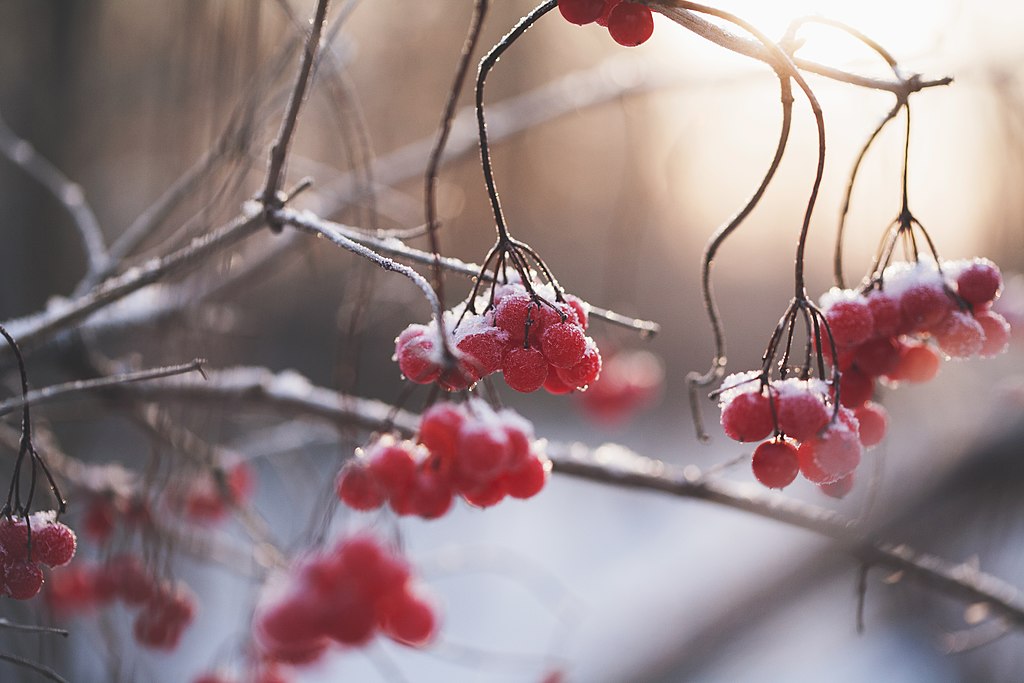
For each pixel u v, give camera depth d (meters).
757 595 1.38
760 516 0.64
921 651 1.19
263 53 0.70
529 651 1.34
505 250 0.48
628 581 1.54
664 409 2.21
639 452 2.00
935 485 1.10
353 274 0.63
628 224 0.93
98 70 1.08
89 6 1.04
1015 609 0.64
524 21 0.48
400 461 0.50
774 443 0.48
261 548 0.64
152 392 0.64
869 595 1.23
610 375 0.91
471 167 1.14
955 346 0.49
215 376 0.64
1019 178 0.89
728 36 0.48
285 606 0.54
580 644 1.38
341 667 1.21
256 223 0.52
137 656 0.64
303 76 0.52
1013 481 1.06
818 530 0.64
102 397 0.64
